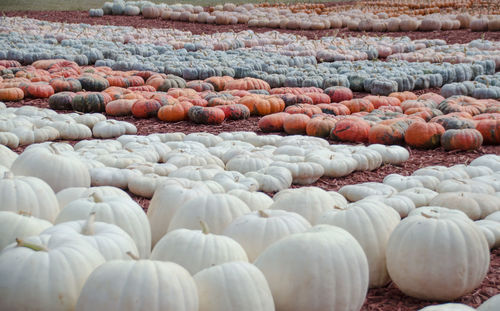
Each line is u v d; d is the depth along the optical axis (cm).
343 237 366
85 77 1341
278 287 352
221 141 877
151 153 770
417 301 419
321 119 974
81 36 2173
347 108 1131
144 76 1473
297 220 416
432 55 1794
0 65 1611
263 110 1168
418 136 895
